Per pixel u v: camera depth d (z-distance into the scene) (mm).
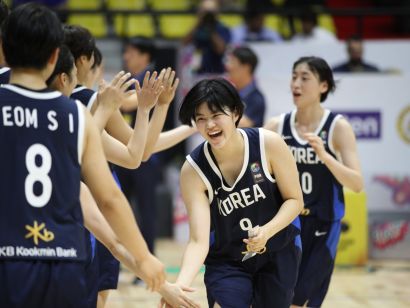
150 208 10969
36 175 4281
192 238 5551
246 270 5949
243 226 5750
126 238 4520
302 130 7387
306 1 15914
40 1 15125
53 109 4375
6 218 4230
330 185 7215
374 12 14477
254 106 10891
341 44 13578
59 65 5156
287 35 15992
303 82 7320
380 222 12562
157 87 5684
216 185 5664
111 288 6734
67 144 4344
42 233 4242
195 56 13914
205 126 5352
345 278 11234
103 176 4445
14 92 4359
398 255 12578
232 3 17047
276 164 5633
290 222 5660
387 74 12820
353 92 12805
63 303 4273
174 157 14953
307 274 7043
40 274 4211
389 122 12859
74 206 4352
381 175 12812
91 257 5883
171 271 11422
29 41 4328
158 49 14414
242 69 10875
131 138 5715
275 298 5945
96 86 11367
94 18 16562
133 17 16719
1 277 4188
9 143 4297
